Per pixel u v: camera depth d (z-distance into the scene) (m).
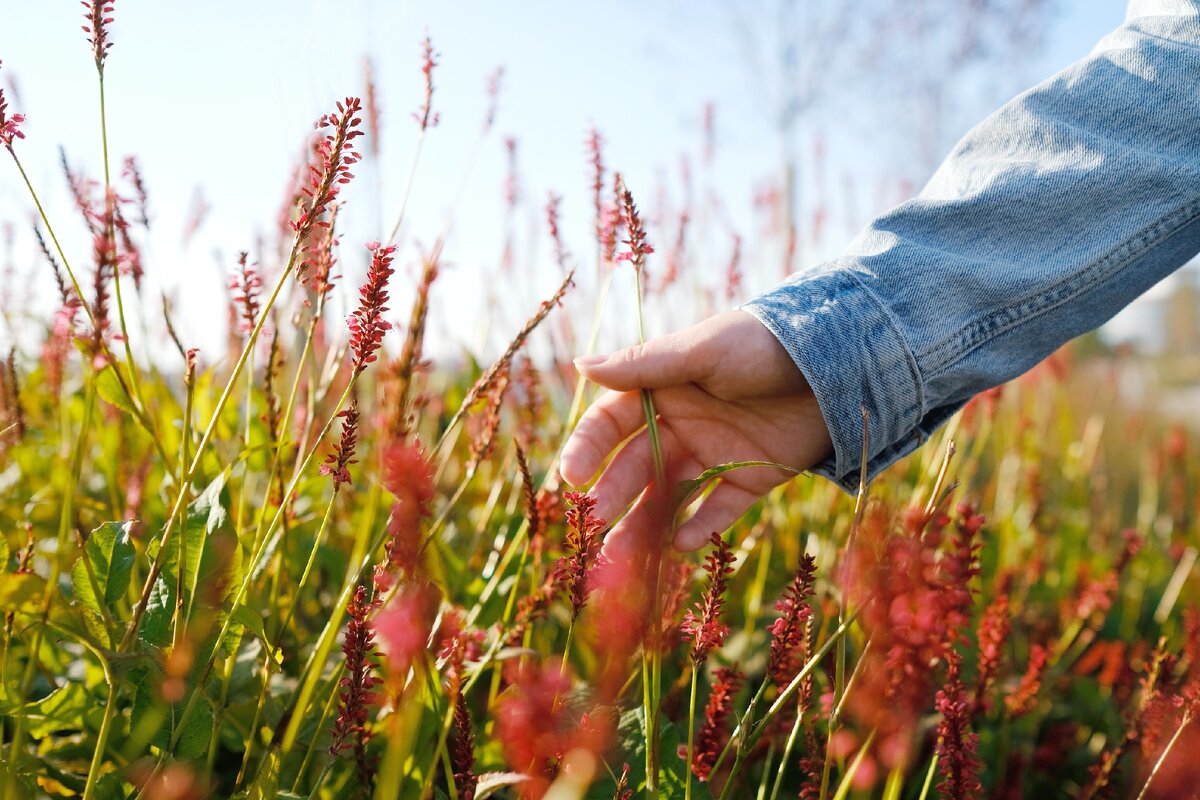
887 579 0.55
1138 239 0.74
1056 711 0.97
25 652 0.71
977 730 0.89
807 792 0.66
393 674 0.57
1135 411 1.91
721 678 0.65
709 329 0.69
